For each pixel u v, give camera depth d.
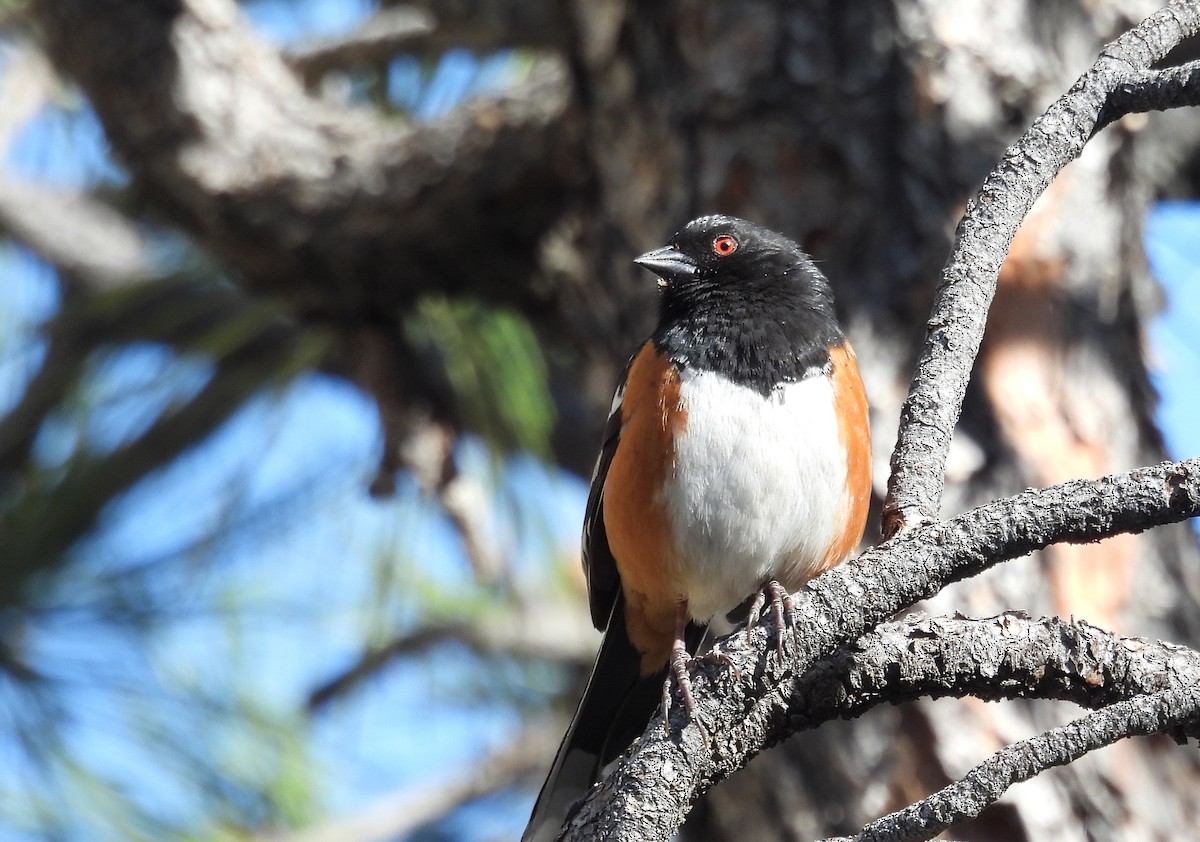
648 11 8.48
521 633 10.82
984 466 7.43
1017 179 5.25
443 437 10.04
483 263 9.75
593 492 7.87
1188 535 7.75
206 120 9.51
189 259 11.05
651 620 7.65
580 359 10.52
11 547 10.47
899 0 8.02
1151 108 5.22
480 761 11.06
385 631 10.59
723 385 7.23
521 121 9.16
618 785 4.58
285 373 10.77
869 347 7.69
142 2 9.35
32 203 11.44
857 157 7.91
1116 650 4.72
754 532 7.16
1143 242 8.47
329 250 9.62
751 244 7.63
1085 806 6.82
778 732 4.72
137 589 10.46
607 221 8.91
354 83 11.46
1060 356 7.72
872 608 4.54
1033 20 8.15
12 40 11.50
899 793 6.88
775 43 8.12
